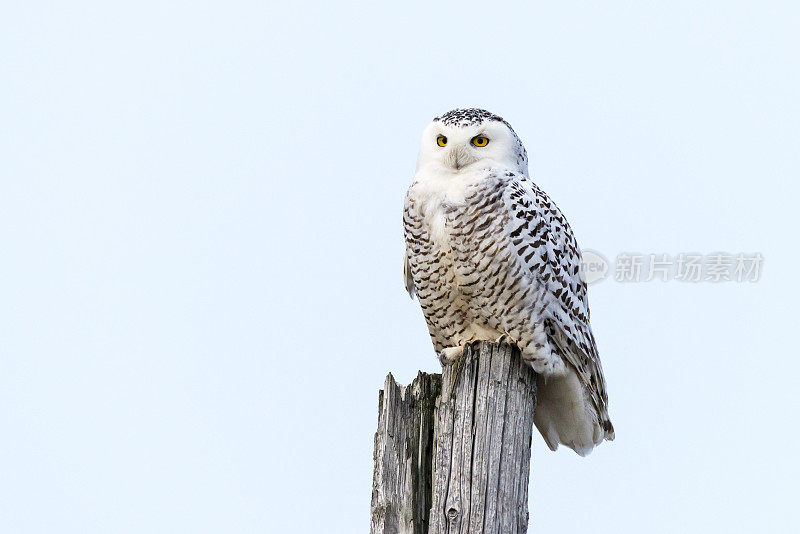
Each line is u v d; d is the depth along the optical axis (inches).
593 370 459.2
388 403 379.6
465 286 439.8
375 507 372.2
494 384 379.2
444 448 371.2
